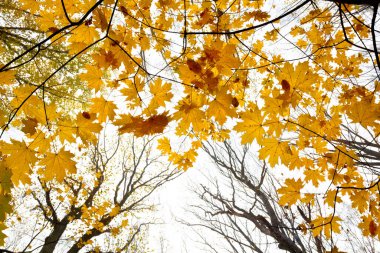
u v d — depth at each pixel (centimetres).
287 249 412
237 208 538
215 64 146
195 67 138
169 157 245
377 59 110
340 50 274
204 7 230
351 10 263
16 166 125
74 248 825
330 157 201
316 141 209
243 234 564
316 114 229
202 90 144
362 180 200
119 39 177
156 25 234
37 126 130
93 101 154
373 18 101
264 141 163
